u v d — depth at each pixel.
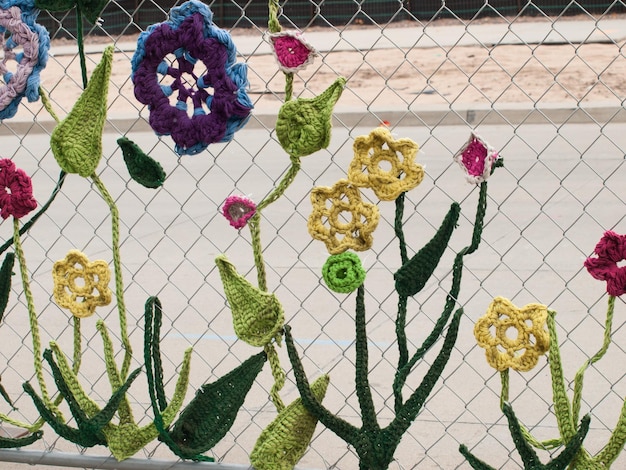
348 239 1.96
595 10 12.48
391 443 1.99
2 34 2.12
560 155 6.70
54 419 2.20
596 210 5.47
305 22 14.08
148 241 5.60
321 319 4.25
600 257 1.92
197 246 5.45
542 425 3.12
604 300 4.21
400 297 1.98
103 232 5.88
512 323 1.94
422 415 3.23
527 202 5.78
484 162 1.84
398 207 1.95
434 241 1.93
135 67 2.01
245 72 2.00
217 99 1.98
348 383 3.56
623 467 2.77
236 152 7.73
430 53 11.63
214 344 4.01
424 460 2.92
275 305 2.02
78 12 2.06
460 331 4.01
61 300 2.17
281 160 7.39
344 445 3.08
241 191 6.58
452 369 3.60
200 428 2.13
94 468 2.41
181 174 7.20
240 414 3.33
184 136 2.02
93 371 3.75
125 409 2.21
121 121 8.45
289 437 2.05
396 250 5.12
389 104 9.20
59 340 4.13
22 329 4.30
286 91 1.96
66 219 6.24
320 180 6.68
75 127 2.05
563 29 11.75
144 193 6.77
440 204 5.91
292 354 2.02
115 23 12.96
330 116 1.90
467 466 2.88
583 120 7.38
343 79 1.92
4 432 3.01
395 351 3.84
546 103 7.75
